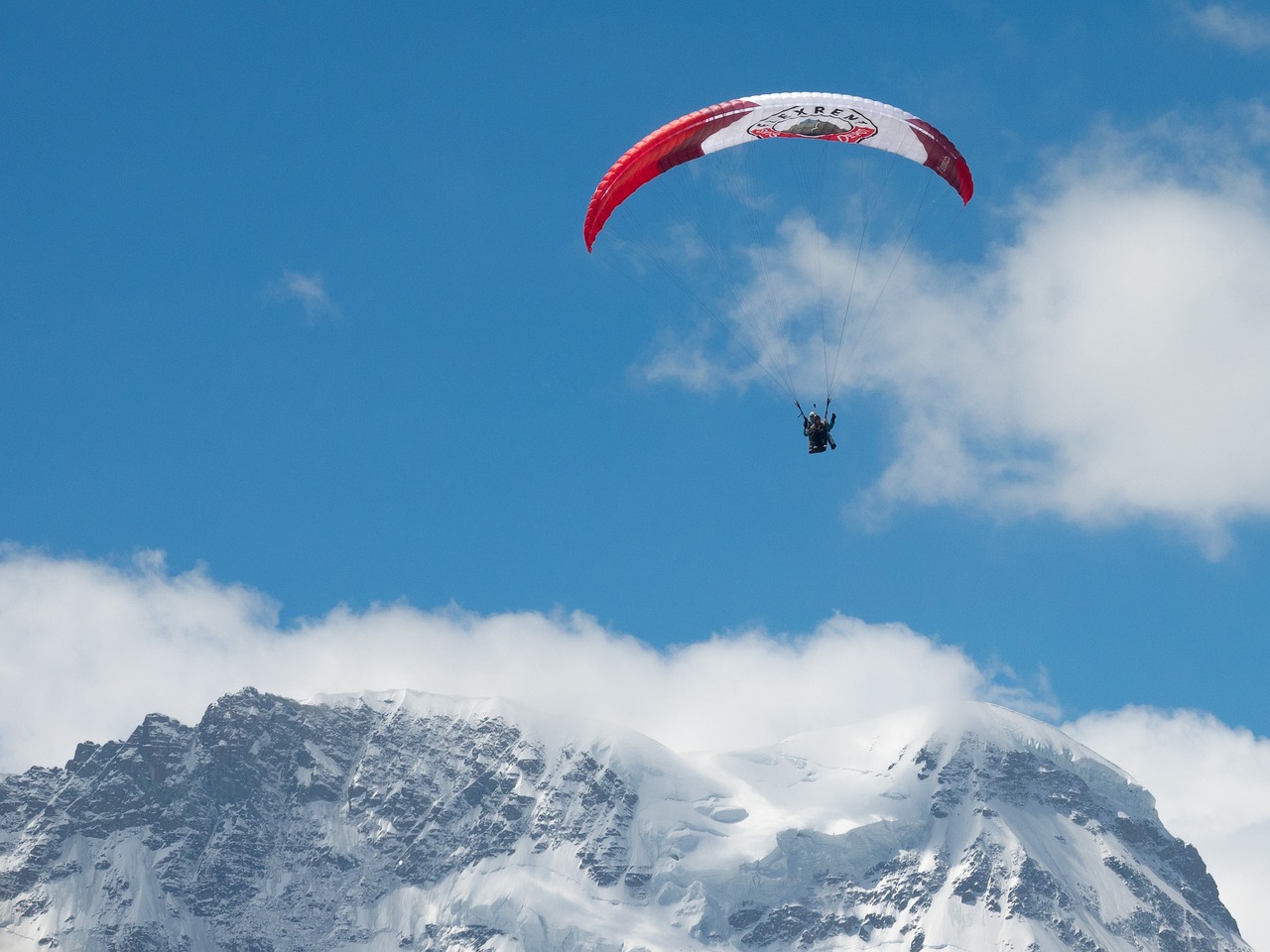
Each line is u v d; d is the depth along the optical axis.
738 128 87.31
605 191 87.44
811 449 87.00
